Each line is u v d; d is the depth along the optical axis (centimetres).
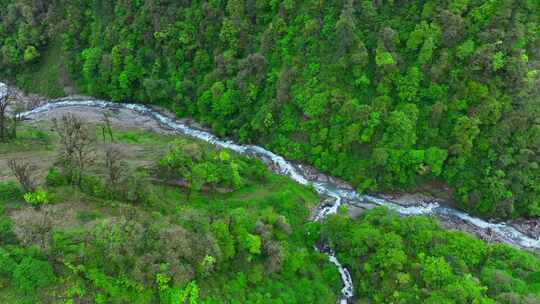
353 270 7269
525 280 6638
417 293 6366
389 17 9444
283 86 9806
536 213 8562
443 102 8950
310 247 7788
